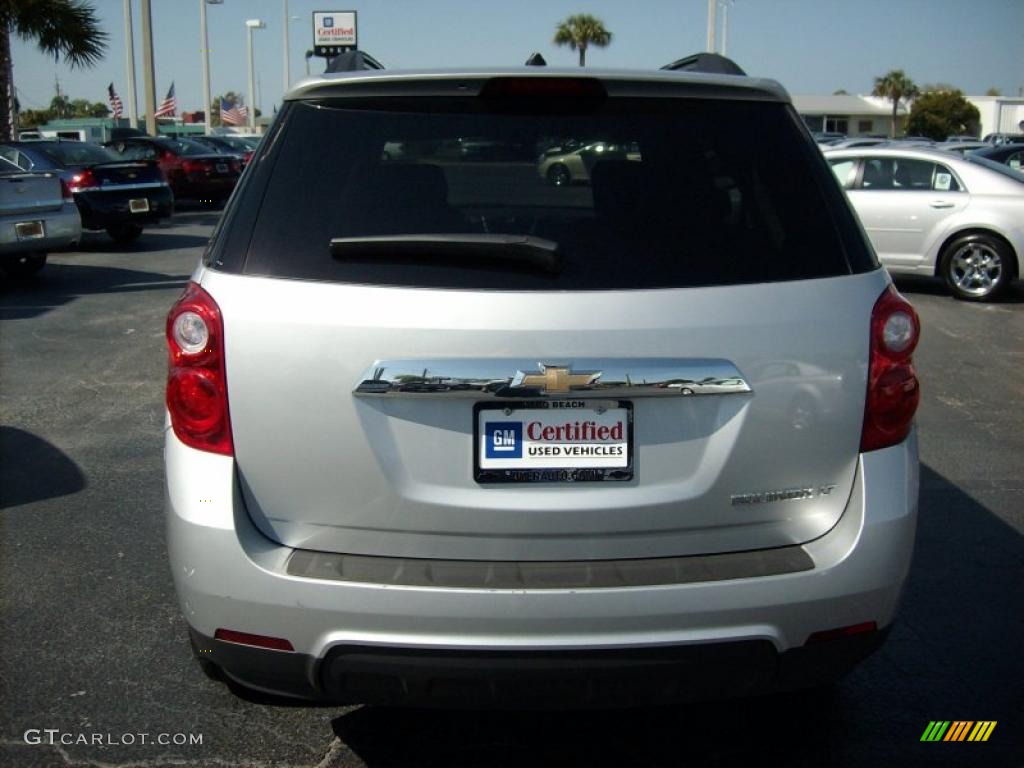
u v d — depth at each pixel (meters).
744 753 3.03
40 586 4.11
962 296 11.02
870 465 2.54
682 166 2.65
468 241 2.43
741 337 2.45
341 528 2.48
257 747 3.04
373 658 2.41
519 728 3.14
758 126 2.74
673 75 2.72
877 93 71.06
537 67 2.78
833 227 2.62
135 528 4.72
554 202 2.60
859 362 2.52
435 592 2.36
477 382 2.39
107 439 6.08
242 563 2.43
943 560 4.43
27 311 10.07
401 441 2.44
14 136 19.16
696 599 2.39
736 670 2.46
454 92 2.71
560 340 2.39
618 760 2.99
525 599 2.36
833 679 2.60
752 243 2.56
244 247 2.53
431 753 3.02
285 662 2.46
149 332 9.12
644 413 2.46
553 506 2.46
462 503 2.45
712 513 2.49
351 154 2.64
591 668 2.39
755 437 2.47
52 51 18.69
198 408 2.47
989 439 6.22
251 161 2.74
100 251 15.24
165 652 3.58
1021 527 4.81
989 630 3.80
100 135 37.38
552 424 2.45
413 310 2.40
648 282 2.47
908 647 3.67
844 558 2.48
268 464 2.46
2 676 3.41
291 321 2.42
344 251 2.46
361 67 3.11
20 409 6.71
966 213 10.85
